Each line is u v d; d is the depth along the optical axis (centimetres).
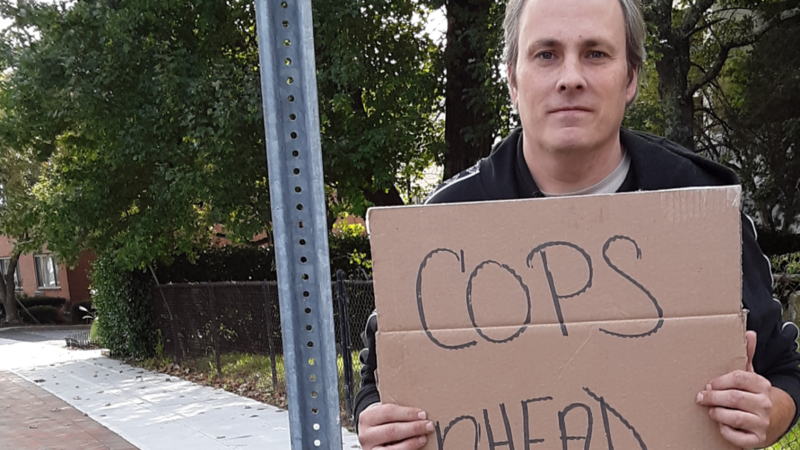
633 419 123
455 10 795
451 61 821
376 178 778
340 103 725
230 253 1155
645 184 149
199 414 646
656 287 124
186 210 859
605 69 135
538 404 124
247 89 731
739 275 123
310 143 113
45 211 966
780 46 944
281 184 113
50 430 649
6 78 1031
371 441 125
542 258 126
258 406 654
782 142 986
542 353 124
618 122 141
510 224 126
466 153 855
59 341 1705
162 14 797
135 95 793
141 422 641
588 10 134
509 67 157
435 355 125
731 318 122
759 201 1030
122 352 1142
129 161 862
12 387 955
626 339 123
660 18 723
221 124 714
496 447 124
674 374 122
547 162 146
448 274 126
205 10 779
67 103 781
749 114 1000
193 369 914
